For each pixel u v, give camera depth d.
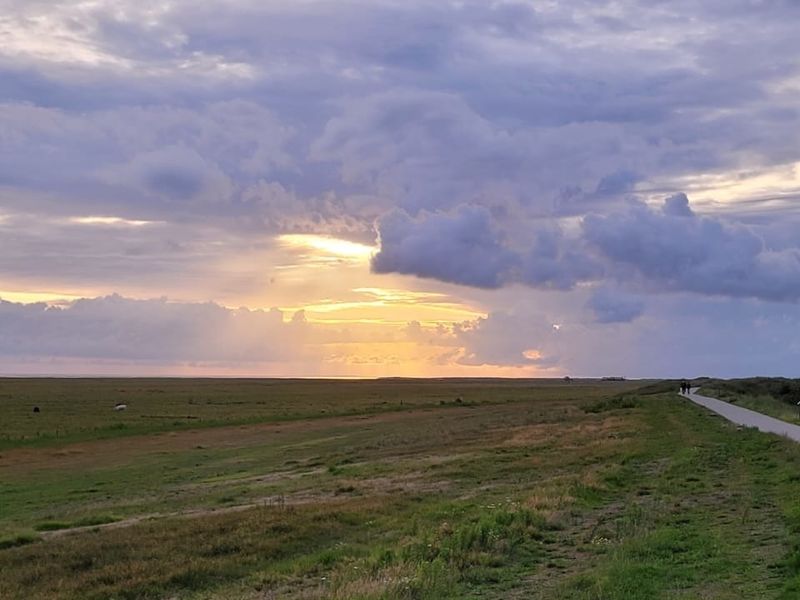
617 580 10.34
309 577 13.28
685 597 9.38
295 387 167.88
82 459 43.09
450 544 13.61
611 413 54.78
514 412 70.12
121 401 97.19
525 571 12.11
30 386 150.88
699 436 32.56
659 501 17.58
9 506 28.25
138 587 13.14
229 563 14.70
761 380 108.81
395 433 51.53
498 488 23.06
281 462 38.09
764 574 10.59
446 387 183.38
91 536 18.05
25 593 13.25
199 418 69.19
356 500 21.88
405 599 10.31
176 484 32.03
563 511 16.72
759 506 16.06
